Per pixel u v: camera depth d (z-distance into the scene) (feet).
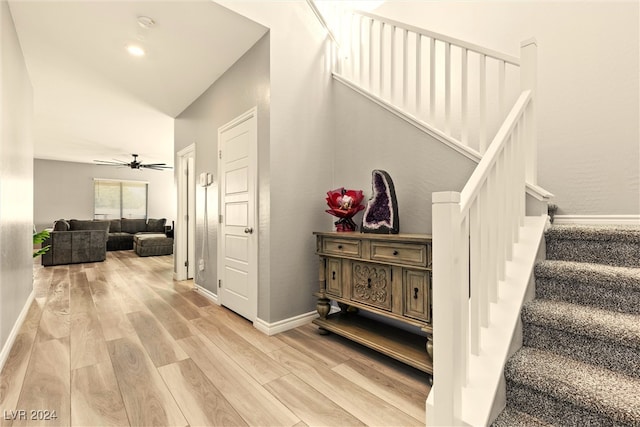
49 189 28.17
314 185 9.20
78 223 25.13
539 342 4.41
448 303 3.31
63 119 16.12
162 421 4.67
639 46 6.42
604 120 6.79
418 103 7.53
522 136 5.52
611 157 6.71
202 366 6.36
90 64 10.25
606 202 6.77
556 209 6.92
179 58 9.88
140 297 11.88
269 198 8.22
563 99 7.29
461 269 3.43
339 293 7.77
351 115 9.13
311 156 9.14
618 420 3.15
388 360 6.66
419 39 7.47
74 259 20.25
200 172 12.76
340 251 7.60
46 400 5.16
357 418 4.77
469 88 8.42
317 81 9.37
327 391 5.48
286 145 8.57
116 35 8.67
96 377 5.90
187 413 4.86
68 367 6.28
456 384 3.35
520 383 3.84
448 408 3.33
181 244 15.11
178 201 15.15
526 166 5.97
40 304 10.81
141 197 32.68
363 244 7.02
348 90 9.23
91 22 8.07
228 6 7.51
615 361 3.79
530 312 4.42
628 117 6.53
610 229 4.91
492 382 3.74
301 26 9.05
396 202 7.07
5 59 6.98
